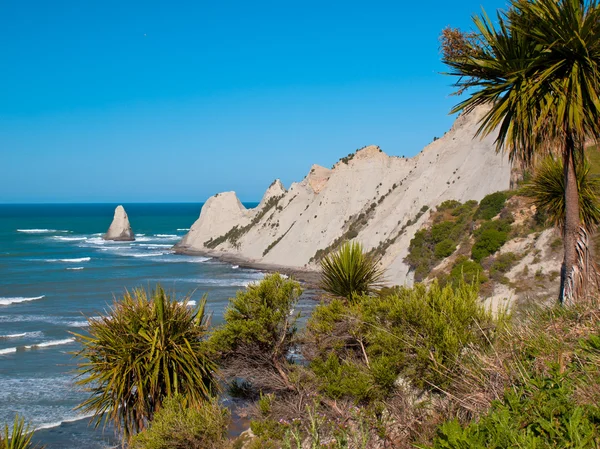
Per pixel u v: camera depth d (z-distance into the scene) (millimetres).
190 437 9578
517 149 7160
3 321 36375
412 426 5492
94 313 39000
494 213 33719
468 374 5203
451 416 4855
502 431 3396
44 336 32188
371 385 6852
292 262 68500
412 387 6730
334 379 7734
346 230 66438
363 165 74500
